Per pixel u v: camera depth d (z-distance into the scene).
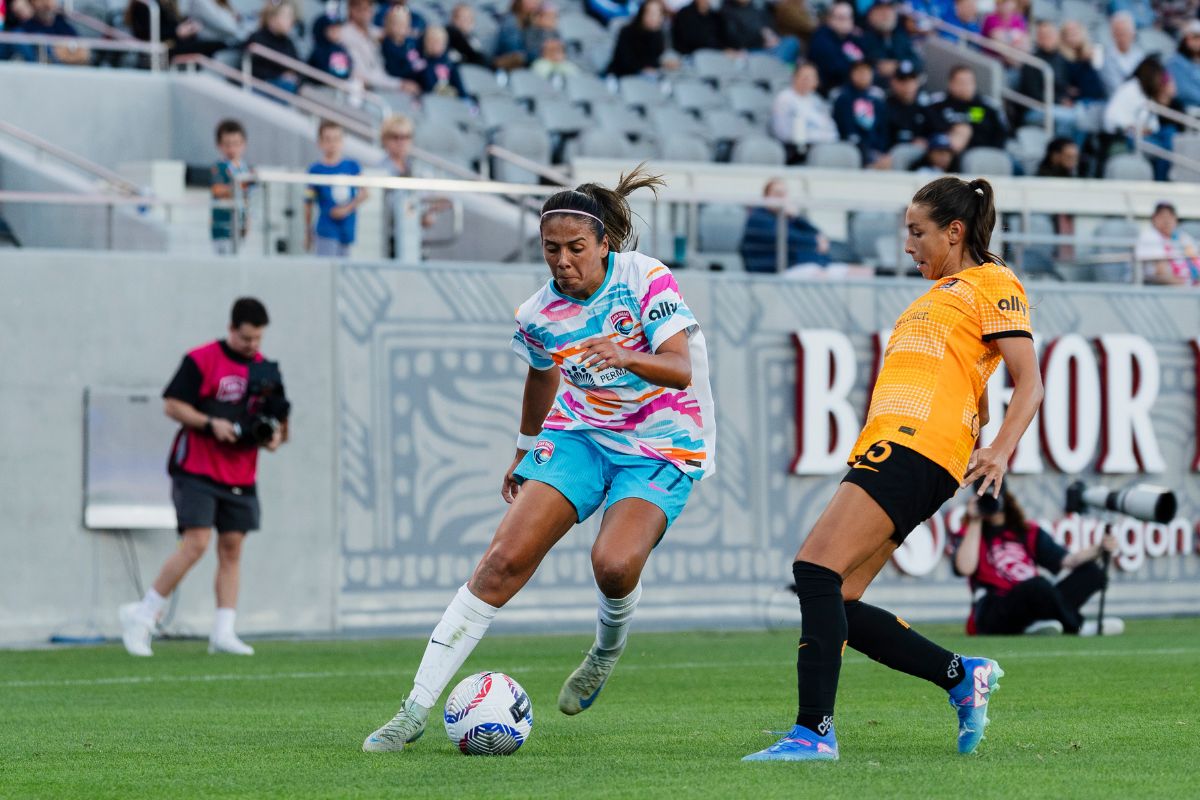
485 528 49.97
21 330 45.53
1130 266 60.00
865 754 19.80
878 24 75.75
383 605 48.66
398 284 49.47
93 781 18.17
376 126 63.91
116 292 46.59
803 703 18.70
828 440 53.59
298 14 71.12
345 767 18.97
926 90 79.75
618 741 21.70
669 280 19.81
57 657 40.09
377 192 50.91
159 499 46.59
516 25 73.44
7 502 45.09
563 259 19.47
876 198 66.06
